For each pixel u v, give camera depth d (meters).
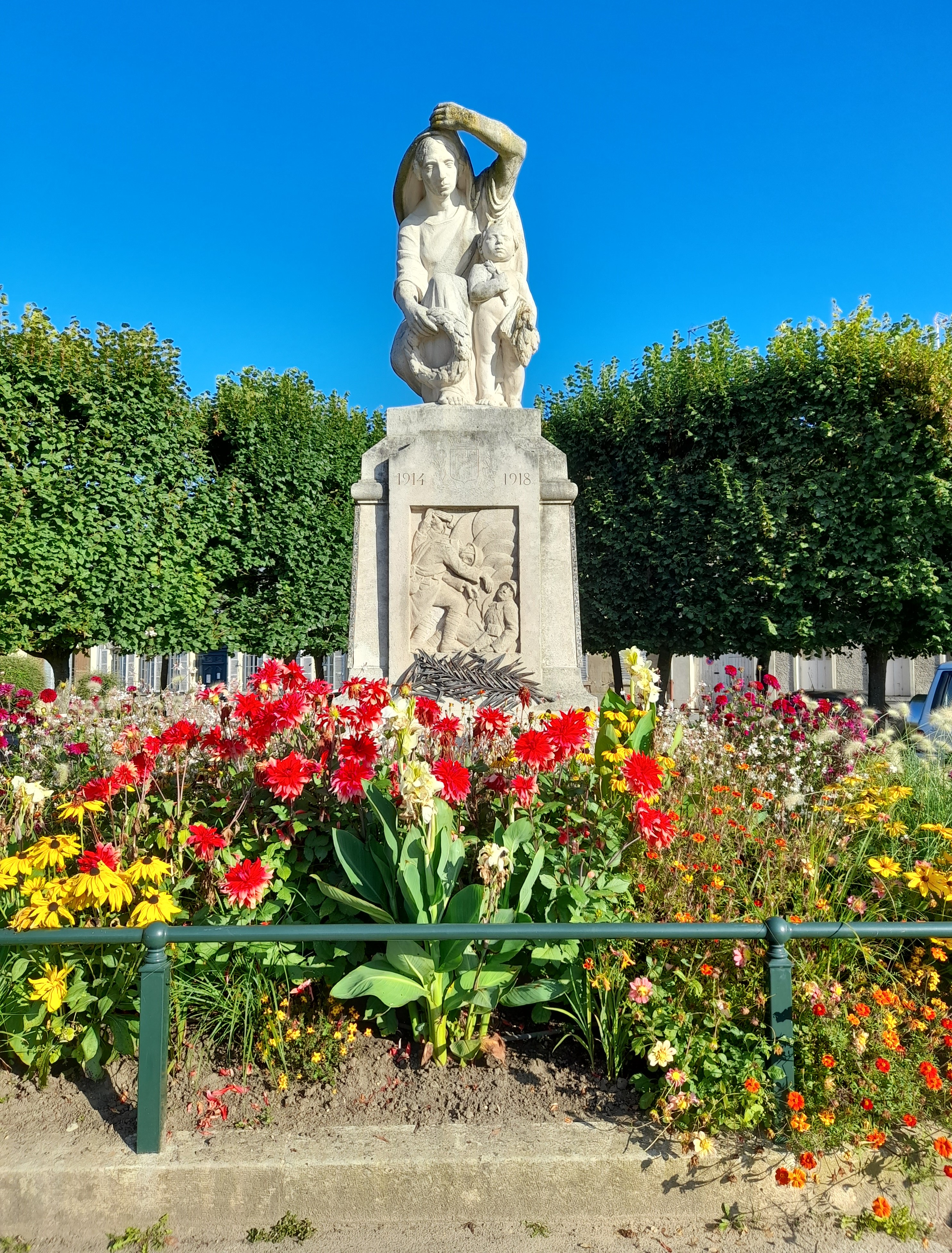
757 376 12.09
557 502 6.26
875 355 11.14
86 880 2.68
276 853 3.13
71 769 4.74
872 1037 2.70
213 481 13.57
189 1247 2.31
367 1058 2.85
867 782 4.54
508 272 6.63
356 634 6.16
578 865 3.14
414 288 6.63
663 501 12.52
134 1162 2.38
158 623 12.39
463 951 2.70
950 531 10.92
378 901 2.98
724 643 12.33
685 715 6.36
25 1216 2.35
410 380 6.70
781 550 11.55
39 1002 2.74
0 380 11.01
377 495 6.24
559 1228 2.37
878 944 3.21
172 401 12.66
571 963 2.93
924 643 11.38
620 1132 2.52
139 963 2.76
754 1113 2.48
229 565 13.47
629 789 3.17
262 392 14.44
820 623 11.50
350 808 3.27
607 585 13.18
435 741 3.70
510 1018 3.12
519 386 6.69
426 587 6.11
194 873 3.22
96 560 11.59
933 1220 2.42
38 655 12.23
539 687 5.99
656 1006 2.71
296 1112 2.62
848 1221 2.40
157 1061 2.44
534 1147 2.45
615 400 13.34
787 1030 2.56
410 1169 2.39
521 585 6.06
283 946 2.96
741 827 3.63
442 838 2.88
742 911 3.27
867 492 11.10
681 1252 2.30
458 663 5.99
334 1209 2.37
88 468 11.57
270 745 3.63
